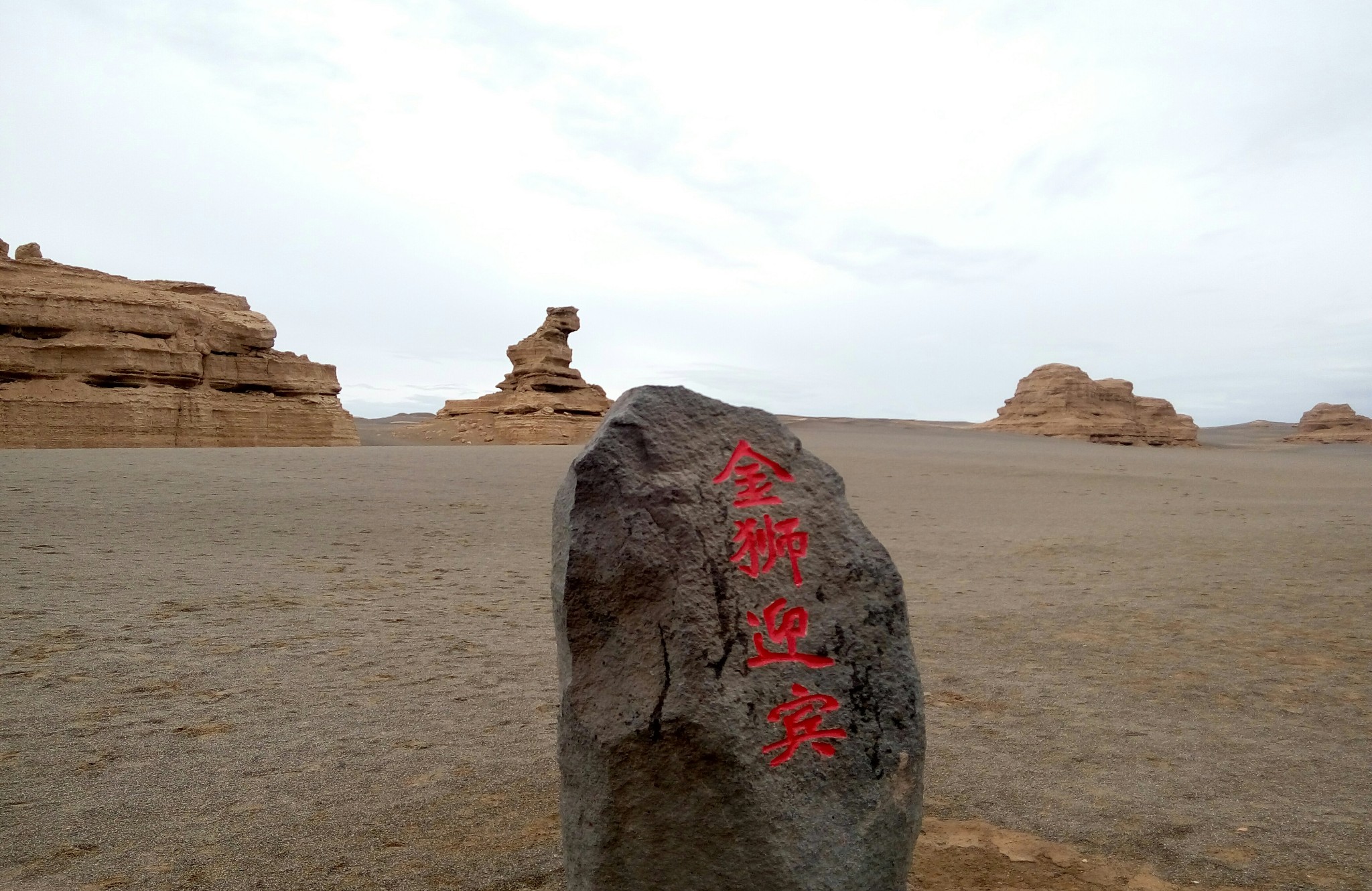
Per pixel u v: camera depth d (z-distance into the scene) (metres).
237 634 7.76
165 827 4.20
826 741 3.32
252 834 4.15
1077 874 3.90
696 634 3.21
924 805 4.66
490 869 3.88
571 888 3.37
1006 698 6.60
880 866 3.35
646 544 3.30
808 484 3.65
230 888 3.66
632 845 3.16
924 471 31.83
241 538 12.96
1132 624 9.02
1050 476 30.77
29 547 11.01
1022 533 16.72
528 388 54.47
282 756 5.13
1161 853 4.11
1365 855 4.09
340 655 7.33
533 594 10.18
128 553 11.18
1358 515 19.58
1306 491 26.38
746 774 3.14
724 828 3.13
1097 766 5.23
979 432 72.62
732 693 3.20
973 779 5.02
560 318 55.12
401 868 3.87
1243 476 32.31
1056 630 8.81
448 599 9.75
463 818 4.38
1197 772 5.12
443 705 6.13
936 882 3.84
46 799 4.45
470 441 53.31
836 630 3.44
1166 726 5.97
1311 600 10.08
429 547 13.29
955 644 8.27
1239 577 11.70
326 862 3.90
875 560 3.59
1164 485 28.08
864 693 3.43
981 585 11.42
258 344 36.59
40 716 5.59
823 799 3.27
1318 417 86.44
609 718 3.18
